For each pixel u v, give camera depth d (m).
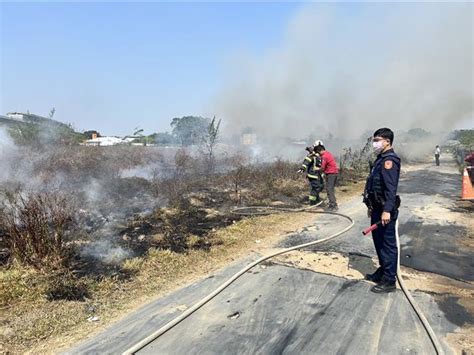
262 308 3.44
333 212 7.74
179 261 4.58
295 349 2.78
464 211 8.02
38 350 2.72
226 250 5.11
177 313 3.32
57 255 4.14
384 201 3.81
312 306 3.49
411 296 3.66
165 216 6.79
